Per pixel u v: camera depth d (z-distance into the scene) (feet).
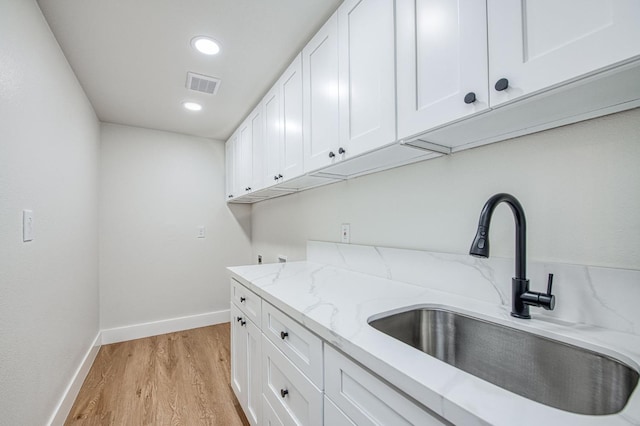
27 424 3.84
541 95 2.14
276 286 4.16
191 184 10.45
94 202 8.17
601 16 1.79
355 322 2.65
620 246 2.40
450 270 3.67
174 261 10.09
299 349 3.15
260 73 6.30
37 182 4.26
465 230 3.61
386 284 4.24
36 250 4.19
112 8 4.41
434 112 2.79
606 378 2.04
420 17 2.95
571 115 2.56
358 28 3.76
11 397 3.44
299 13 4.61
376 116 3.46
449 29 2.67
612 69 1.79
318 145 4.61
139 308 9.48
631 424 1.30
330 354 2.58
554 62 1.98
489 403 1.46
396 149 3.48
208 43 5.31
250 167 8.11
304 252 7.32
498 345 2.69
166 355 8.00
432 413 1.67
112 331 8.99
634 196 2.35
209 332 9.82
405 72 3.09
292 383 3.26
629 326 2.27
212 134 10.41
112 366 7.36
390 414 1.94
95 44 5.25
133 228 9.46
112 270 9.11
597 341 2.16
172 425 5.18
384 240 4.83
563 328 2.42
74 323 6.06
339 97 4.10
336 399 2.49
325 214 6.42
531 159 2.97
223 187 11.05
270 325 3.94
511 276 3.06
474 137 3.18
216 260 10.83
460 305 3.13
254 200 10.57
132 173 9.48
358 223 5.41
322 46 4.53
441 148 3.57
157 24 4.79
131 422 5.25
